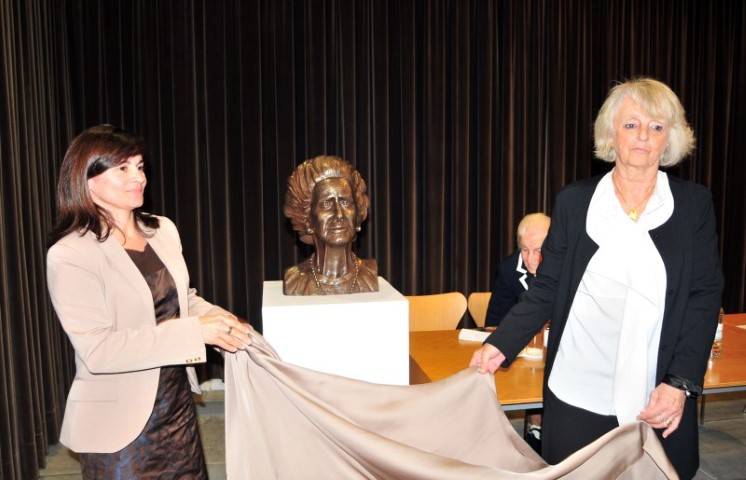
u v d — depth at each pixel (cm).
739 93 490
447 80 440
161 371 161
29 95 303
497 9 441
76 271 146
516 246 462
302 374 157
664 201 148
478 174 450
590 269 152
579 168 468
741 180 499
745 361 248
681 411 142
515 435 165
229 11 395
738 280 509
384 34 417
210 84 396
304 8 405
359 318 212
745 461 308
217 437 346
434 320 330
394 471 136
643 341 145
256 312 416
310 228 234
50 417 324
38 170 317
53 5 354
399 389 163
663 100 144
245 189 408
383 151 426
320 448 152
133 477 156
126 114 389
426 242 443
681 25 474
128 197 153
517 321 166
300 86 413
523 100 451
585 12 455
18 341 279
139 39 385
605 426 153
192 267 405
